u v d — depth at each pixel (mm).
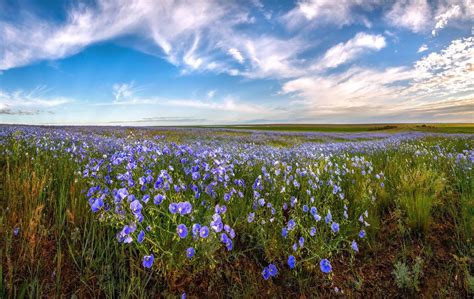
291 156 6613
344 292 2186
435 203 3244
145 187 2727
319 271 2357
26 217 2295
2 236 2125
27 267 1963
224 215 2580
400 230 2877
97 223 2467
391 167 5156
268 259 2445
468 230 2676
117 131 18641
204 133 23484
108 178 3146
